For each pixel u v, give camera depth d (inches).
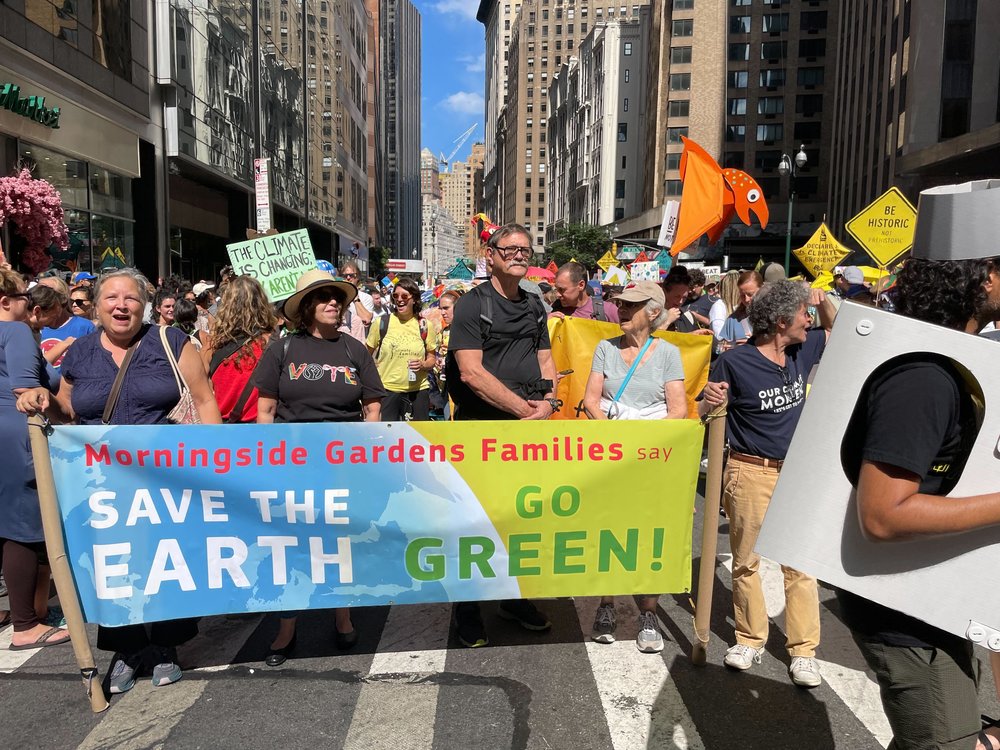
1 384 149.8
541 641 161.3
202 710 132.8
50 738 124.1
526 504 135.1
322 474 131.2
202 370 149.0
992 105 1337.4
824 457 76.8
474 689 140.6
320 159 1844.2
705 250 2974.9
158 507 128.5
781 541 79.3
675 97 3021.7
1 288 154.1
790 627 144.9
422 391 326.0
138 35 807.7
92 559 127.4
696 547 220.2
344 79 2190.0
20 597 157.2
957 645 75.9
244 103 1196.5
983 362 69.0
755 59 2962.6
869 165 1764.3
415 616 174.7
